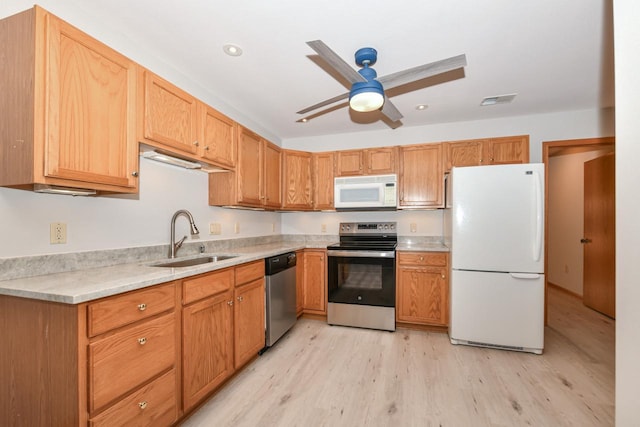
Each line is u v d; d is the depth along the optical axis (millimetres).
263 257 2506
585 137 3053
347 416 1771
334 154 3711
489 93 2641
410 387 2068
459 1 1543
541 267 2541
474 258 2684
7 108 1279
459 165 3264
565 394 1978
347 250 3234
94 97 1448
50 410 1229
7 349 1310
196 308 1764
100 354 1231
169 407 1553
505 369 2307
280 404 1882
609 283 3463
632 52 760
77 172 1363
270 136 3754
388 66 2188
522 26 1740
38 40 1233
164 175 2277
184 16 1659
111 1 1549
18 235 1437
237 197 2662
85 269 1698
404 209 3600
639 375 746
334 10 1608
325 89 2580
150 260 2109
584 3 1553
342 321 3250
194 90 2422
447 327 3031
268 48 1964
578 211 4309
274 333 2676
